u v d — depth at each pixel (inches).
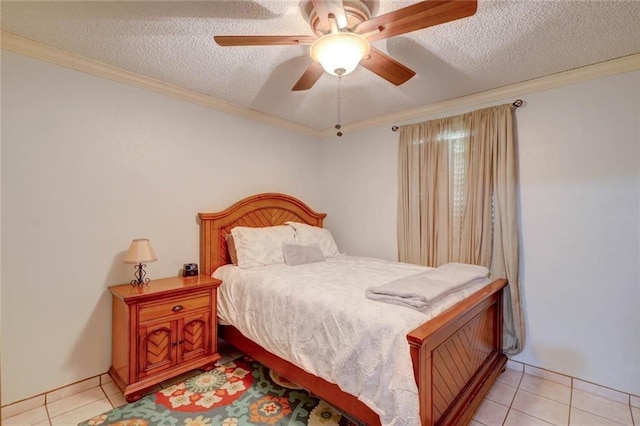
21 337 75.4
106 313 88.7
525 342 97.7
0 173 73.0
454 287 74.7
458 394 70.0
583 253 88.7
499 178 100.1
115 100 91.3
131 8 63.1
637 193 81.3
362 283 84.1
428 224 117.8
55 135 80.7
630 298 82.0
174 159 104.5
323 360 67.7
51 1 60.9
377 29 56.6
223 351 108.8
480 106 108.4
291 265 110.4
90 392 83.1
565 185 91.7
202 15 65.6
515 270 96.7
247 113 125.0
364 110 125.5
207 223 110.7
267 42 59.7
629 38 72.6
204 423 70.4
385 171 134.9
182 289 87.7
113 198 90.7
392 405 54.2
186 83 99.9
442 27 68.7
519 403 81.1
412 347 54.4
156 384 82.8
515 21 66.5
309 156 155.4
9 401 73.5
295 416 72.9
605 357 85.2
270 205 133.6
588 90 88.1
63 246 81.8
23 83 76.1
